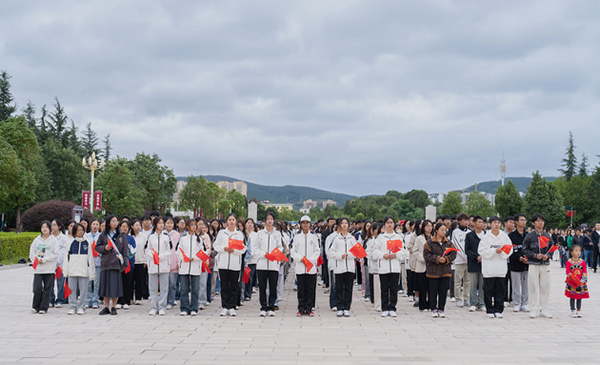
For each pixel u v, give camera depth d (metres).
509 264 12.96
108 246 11.15
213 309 12.47
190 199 73.81
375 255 11.54
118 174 53.62
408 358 7.36
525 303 12.30
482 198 86.81
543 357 7.48
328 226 17.08
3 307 12.32
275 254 11.23
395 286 11.40
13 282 17.66
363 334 9.20
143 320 10.62
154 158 60.56
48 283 11.59
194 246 11.55
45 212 31.72
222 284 11.37
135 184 58.94
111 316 11.12
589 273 24.09
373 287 12.59
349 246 11.49
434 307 11.41
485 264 11.31
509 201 67.75
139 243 12.96
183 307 11.41
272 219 11.52
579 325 10.26
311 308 11.46
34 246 11.52
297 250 11.59
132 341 8.45
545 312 11.27
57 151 63.34
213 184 82.50
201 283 12.57
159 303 11.55
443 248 11.38
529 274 11.35
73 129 77.38
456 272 13.24
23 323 10.16
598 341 8.66
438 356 7.50
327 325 10.16
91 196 36.09
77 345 8.11
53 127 76.06
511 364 7.06
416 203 152.88
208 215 75.69
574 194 67.50
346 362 7.10
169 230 12.05
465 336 9.05
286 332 9.34
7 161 42.88
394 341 8.57
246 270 12.62
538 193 61.44
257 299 14.77
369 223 14.36
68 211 31.89
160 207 61.78
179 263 11.48
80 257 11.34
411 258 12.83
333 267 11.53
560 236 27.84
